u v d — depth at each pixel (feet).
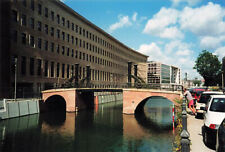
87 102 156.56
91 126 91.97
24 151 58.80
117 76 272.10
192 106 47.98
